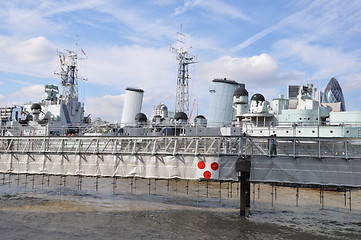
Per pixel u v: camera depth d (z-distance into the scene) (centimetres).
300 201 4912
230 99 8375
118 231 3219
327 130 5238
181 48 9550
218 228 3362
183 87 9488
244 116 6625
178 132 6094
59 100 9419
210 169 3347
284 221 3703
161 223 3528
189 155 3434
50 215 3816
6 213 3891
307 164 3097
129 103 10162
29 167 3953
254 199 5006
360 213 4178
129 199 4850
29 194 5184
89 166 3747
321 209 4378
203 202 4688
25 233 3117
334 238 3127
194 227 3384
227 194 5397
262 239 3053
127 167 3612
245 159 3216
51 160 3891
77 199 4797
